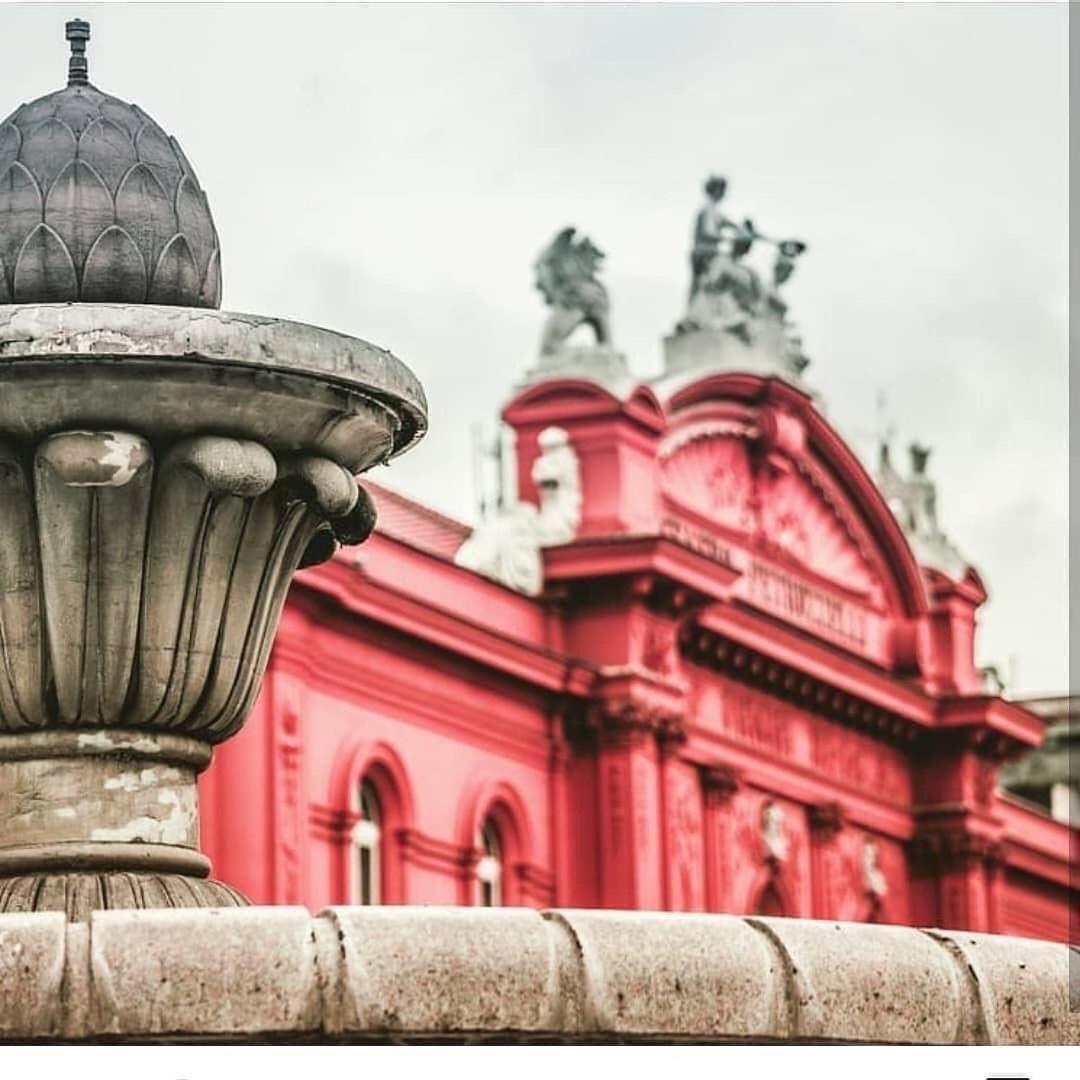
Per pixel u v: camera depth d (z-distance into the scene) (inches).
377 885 1747.0
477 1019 351.6
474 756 1841.8
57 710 440.1
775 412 2167.8
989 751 2425.0
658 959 362.6
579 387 1964.8
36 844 441.7
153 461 428.8
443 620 1780.3
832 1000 374.6
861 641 2337.6
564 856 1925.4
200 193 462.9
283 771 1628.9
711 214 2185.0
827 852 2236.7
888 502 2365.9
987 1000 392.2
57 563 432.1
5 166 453.7
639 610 1950.1
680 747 1979.6
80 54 473.1
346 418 437.4
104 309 416.5
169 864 446.0
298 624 1641.2
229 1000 342.0
